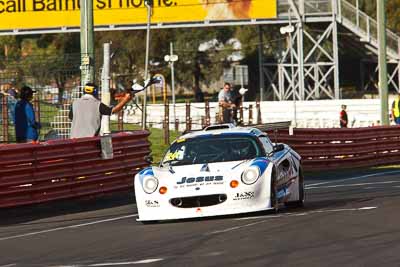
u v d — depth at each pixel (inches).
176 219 1626.5
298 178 1788.9
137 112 5000.0
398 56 6131.9
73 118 2225.6
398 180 2502.5
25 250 1364.4
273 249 1186.0
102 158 2237.9
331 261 1071.0
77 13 5905.5
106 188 2260.1
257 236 1318.9
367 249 1146.7
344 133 3260.3
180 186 1568.7
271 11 5826.8
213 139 1710.1
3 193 1935.3
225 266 1072.8
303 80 5915.4
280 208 1771.7
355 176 2815.0
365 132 3366.1
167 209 1567.4
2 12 5935.0
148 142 2481.5
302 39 5876.0
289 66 6245.1
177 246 1272.1
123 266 1120.8
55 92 2888.8
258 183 1568.7
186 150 1696.6
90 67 2628.0
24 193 1985.7
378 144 3437.5
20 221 1870.1
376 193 2057.1
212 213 1553.9
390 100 6122.1
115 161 2304.4
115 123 3986.2
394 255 1090.1
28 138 2159.2
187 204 1561.3
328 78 6870.1
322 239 1256.2
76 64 2753.4
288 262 1078.4
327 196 2071.9
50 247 1378.0
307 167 3107.8
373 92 7298.2
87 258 1223.5
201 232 1406.3
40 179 2030.0
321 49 5949.8
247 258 1121.4
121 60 7696.9
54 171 2076.8
